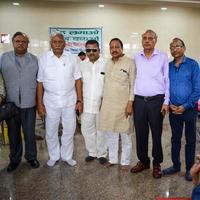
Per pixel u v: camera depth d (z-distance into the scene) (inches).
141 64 110.3
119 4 242.4
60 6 236.5
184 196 100.9
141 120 112.8
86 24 241.8
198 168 59.9
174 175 117.6
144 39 107.9
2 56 114.7
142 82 109.4
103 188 106.7
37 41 238.2
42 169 123.8
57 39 113.0
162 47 254.4
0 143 161.6
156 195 101.6
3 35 233.5
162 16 250.1
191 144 110.4
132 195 101.5
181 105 106.5
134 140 163.8
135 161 133.8
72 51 243.0
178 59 109.0
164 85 109.1
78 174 118.9
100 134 128.9
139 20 247.4
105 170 123.0
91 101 125.5
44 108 121.0
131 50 249.6
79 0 218.7
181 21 253.4
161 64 107.9
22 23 234.7
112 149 126.4
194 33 256.4
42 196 100.7
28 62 114.9
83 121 129.2
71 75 118.8
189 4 232.5
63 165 128.2
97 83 123.9
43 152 146.9
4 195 101.5
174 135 114.5
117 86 115.5
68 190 105.1
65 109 120.4
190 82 107.2
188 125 109.0
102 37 244.5
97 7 240.7
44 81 117.6
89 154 134.9
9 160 134.9
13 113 111.7
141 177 116.0
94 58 122.9
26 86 115.4
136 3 230.5
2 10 231.1
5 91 114.6
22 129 124.3
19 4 232.1
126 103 116.6
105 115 118.8
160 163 123.5
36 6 234.1
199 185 57.9
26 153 124.8
